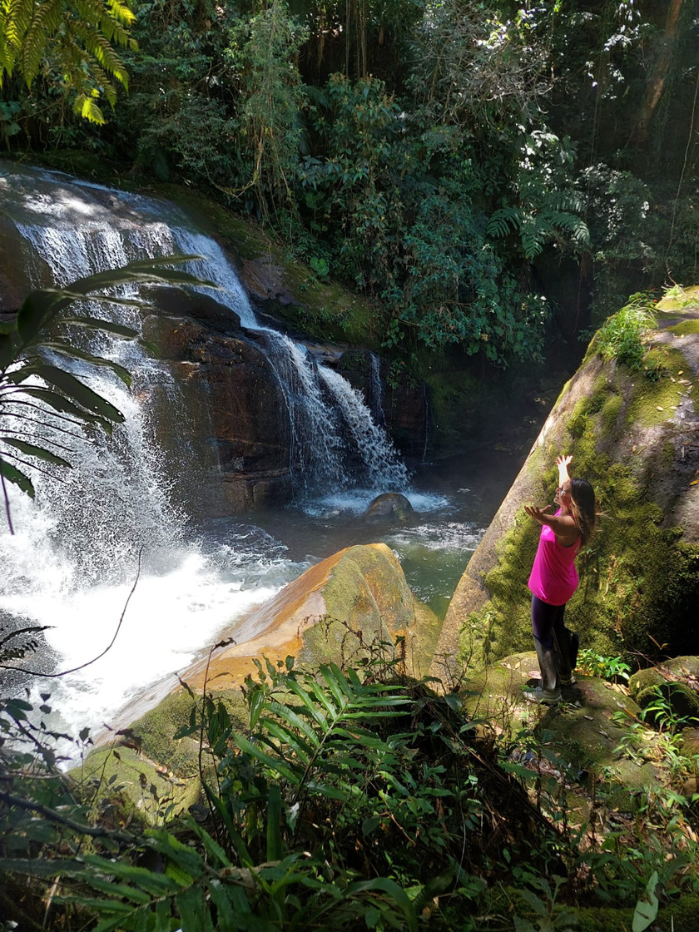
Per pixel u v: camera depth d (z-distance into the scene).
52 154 11.55
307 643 4.05
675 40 13.89
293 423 10.75
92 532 8.30
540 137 13.98
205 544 8.95
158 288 9.84
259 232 12.69
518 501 5.92
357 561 5.56
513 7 14.47
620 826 2.97
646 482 4.97
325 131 13.20
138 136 12.44
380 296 12.96
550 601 4.13
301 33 12.15
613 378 5.50
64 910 1.83
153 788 2.47
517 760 3.45
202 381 9.55
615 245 14.21
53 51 1.85
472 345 12.91
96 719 5.10
